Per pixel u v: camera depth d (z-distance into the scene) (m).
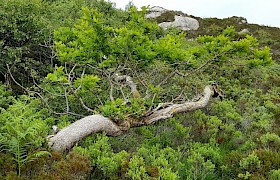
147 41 7.25
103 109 6.44
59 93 8.29
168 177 5.05
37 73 9.61
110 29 7.18
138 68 8.23
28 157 4.73
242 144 7.75
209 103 9.82
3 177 4.36
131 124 7.09
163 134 7.57
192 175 5.95
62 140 5.71
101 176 5.26
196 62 8.55
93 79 6.79
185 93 9.34
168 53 7.32
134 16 7.79
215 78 12.29
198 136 7.99
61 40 7.75
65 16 12.77
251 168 6.01
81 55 7.23
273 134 7.37
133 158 5.46
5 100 7.75
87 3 15.54
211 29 27.09
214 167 6.18
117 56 7.41
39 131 5.54
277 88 12.46
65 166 4.82
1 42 9.07
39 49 10.41
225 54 8.20
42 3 12.90
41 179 4.46
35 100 7.53
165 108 8.09
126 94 8.74
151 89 7.38
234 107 9.84
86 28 7.39
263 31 26.30
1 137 4.84
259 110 9.75
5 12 9.75
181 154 6.56
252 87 12.59
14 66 9.66
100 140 5.83
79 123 6.12
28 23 9.88
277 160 6.12
